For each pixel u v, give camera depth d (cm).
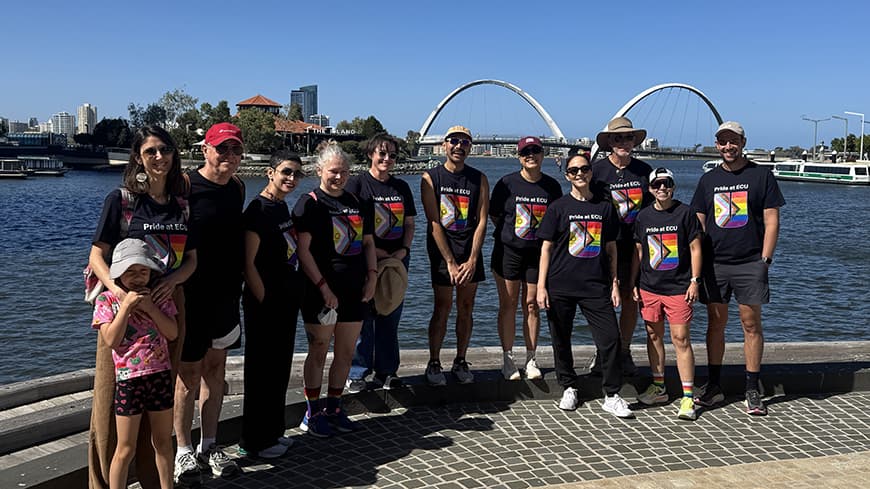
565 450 520
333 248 523
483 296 1845
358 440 534
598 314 601
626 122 655
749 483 459
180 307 417
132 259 369
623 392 648
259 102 15588
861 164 9975
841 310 1791
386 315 585
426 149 15575
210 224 451
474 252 607
